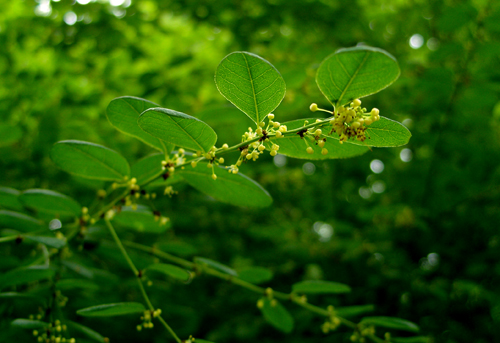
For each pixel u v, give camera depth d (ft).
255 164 2.12
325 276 1.99
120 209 1.26
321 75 0.98
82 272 1.34
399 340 1.38
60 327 1.21
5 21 2.07
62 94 1.99
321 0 2.14
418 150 2.20
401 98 2.05
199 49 2.35
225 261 2.13
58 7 2.01
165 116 0.99
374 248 1.96
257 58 0.96
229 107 1.49
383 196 2.19
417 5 2.15
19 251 1.54
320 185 2.43
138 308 1.17
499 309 1.66
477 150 1.89
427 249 1.92
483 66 1.77
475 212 1.92
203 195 2.02
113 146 1.77
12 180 1.71
